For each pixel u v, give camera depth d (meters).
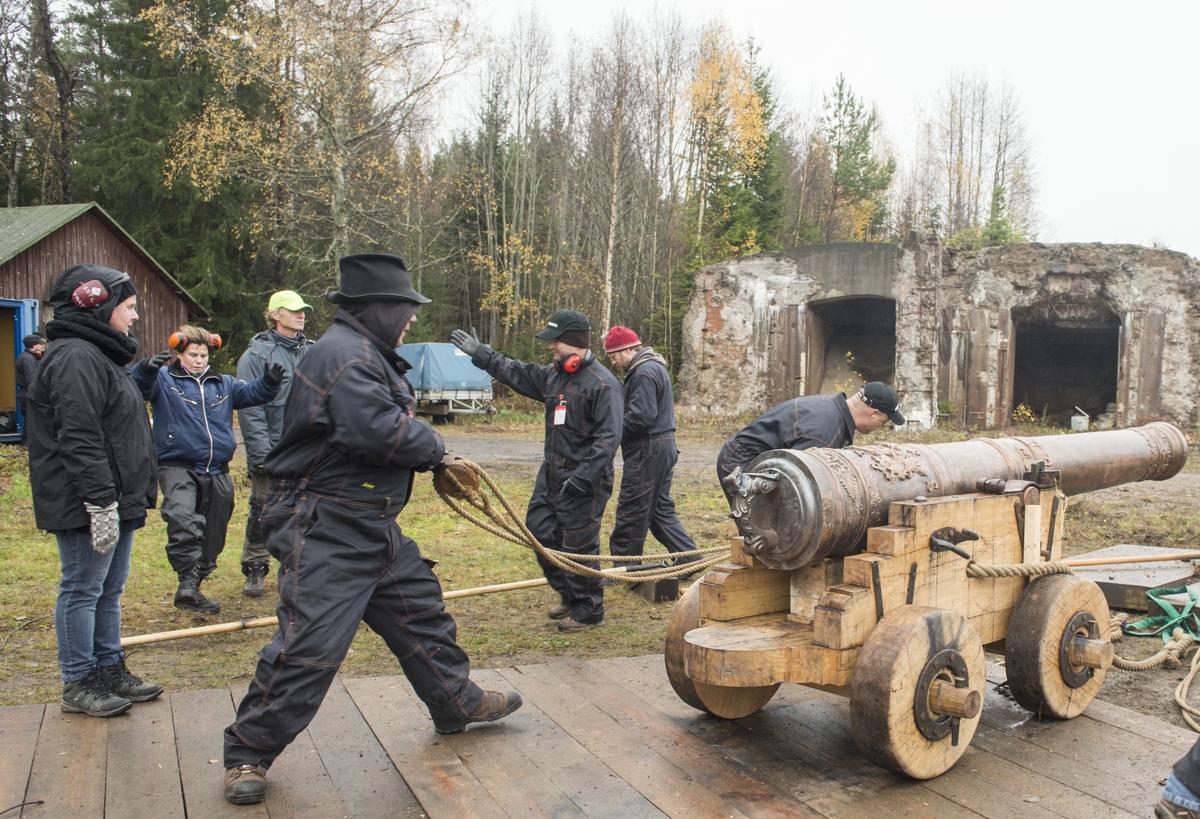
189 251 25.33
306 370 2.77
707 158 32.50
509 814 2.59
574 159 34.47
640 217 33.12
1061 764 3.00
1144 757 3.07
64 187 27.53
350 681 3.76
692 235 31.64
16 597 5.19
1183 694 3.77
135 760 2.89
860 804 2.69
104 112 26.19
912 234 22.16
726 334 24.45
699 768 2.94
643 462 5.45
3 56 27.78
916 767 2.76
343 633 2.71
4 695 3.64
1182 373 20.28
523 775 2.86
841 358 26.80
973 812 2.64
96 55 27.55
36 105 28.08
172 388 4.92
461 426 20.47
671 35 32.12
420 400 21.17
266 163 21.08
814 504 2.86
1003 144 49.41
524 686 3.76
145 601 5.21
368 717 3.35
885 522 3.06
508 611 5.28
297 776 2.84
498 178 36.34
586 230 34.75
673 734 3.24
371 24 20.62
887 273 22.53
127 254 16.75
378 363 2.81
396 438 2.70
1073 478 4.09
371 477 2.79
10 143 28.41
